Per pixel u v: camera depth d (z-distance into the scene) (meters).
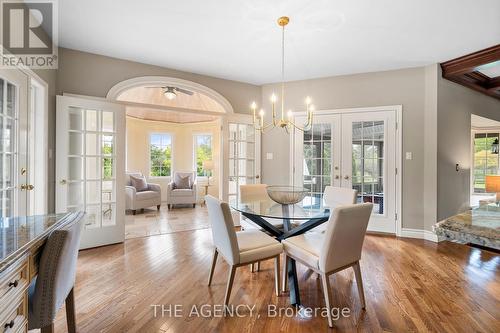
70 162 3.11
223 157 4.25
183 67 3.77
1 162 2.00
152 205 5.58
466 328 1.71
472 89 4.14
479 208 1.58
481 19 2.47
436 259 2.89
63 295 1.34
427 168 3.61
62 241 1.22
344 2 2.23
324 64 3.64
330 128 4.14
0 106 1.97
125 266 2.65
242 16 2.46
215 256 2.25
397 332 1.67
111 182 3.36
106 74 3.36
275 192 2.44
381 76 3.85
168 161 7.02
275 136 4.48
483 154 6.05
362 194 4.00
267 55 3.36
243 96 4.43
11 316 0.96
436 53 3.25
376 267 2.68
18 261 1.02
